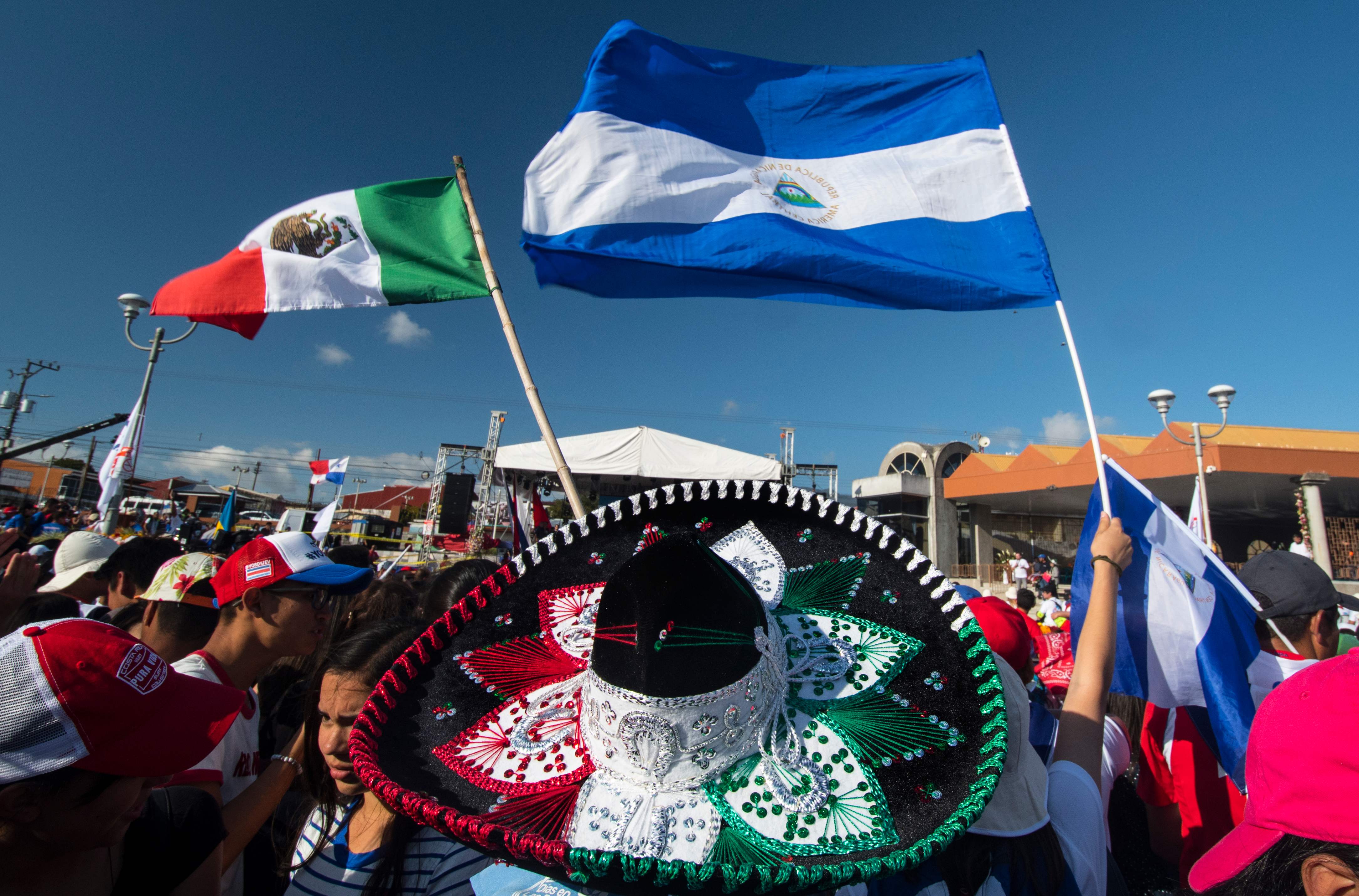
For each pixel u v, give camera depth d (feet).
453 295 13.93
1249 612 7.55
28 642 3.91
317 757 6.40
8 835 3.77
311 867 5.91
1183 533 7.88
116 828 4.02
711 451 56.70
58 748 3.75
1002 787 4.07
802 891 2.62
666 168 10.90
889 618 4.10
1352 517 64.69
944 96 11.38
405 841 5.67
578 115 10.91
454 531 62.13
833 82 11.80
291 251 14.44
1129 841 8.90
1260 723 3.76
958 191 10.82
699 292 11.00
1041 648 12.89
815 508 4.53
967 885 3.85
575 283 10.82
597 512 4.84
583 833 3.30
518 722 4.02
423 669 4.26
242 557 7.56
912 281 10.17
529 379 10.33
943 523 81.76
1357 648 3.53
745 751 3.43
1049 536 85.61
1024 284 9.85
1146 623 7.52
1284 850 3.49
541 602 4.61
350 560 14.10
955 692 3.72
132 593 11.82
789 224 10.75
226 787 6.94
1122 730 6.80
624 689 3.37
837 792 3.38
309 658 9.74
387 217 14.35
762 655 3.58
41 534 33.42
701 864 2.84
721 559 3.66
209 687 4.69
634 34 11.31
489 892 4.15
